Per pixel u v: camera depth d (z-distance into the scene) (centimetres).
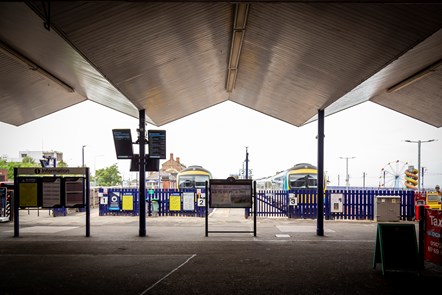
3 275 739
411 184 3061
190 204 1872
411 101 1390
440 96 1266
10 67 1077
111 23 712
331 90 1155
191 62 1096
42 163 2069
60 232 1308
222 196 1234
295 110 1552
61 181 1239
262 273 752
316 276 730
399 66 939
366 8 671
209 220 1697
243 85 1460
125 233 1280
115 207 1891
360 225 1533
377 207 1680
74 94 1452
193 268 791
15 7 643
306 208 1788
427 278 725
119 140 1266
